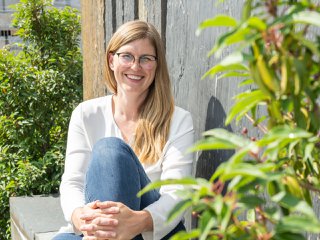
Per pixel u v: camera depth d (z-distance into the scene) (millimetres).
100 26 4066
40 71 4750
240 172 931
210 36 2455
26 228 3377
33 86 4676
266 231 1026
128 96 2469
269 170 1100
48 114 4746
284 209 1211
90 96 4445
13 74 4621
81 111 2539
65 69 4910
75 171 2465
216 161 2484
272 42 1025
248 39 973
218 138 1054
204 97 2568
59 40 5027
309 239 1818
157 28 3043
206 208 1008
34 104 4707
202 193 1004
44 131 4723
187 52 2727
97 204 2078
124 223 2068
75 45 5137
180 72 2832
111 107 2541
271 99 1080
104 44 4004
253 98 1087
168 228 2166
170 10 2908
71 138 2523
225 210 984
